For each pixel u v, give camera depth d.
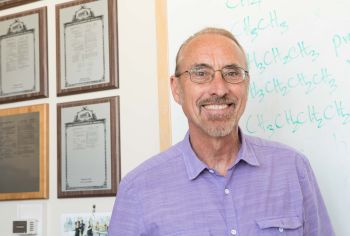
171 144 1.18
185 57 0.94
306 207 0.95
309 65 1.07
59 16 1.42
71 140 1.37
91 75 1.36
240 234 0.88
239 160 0.94
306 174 0.96
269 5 1.11
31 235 1.41
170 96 1.20
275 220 0.90
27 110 1.45
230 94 0.91
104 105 1.33
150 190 0.94
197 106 0.92
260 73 1.11
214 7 1.16
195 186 0.93
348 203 1.02
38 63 1.45
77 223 1.33
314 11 1.07
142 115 1.29
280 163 0.97
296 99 1.08
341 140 1.03
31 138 1.43
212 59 0.91
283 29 1.09
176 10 1.21
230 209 0.90
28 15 1.48
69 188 1.36
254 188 0.93
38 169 1.41
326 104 1.05
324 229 0.96
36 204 1.41
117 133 1.31
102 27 1.35
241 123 1.12
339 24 1.04
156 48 1.24
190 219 0.90
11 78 1.50
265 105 1.10
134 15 1.32
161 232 0.90
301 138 1.07
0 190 1.47
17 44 1.50
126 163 1.30
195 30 1.18
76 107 1.37
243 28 1.13
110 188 1.29
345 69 1.03
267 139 1.09
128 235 0.94
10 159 1.47
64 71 1.40
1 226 1.46
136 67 1.31
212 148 0.95
